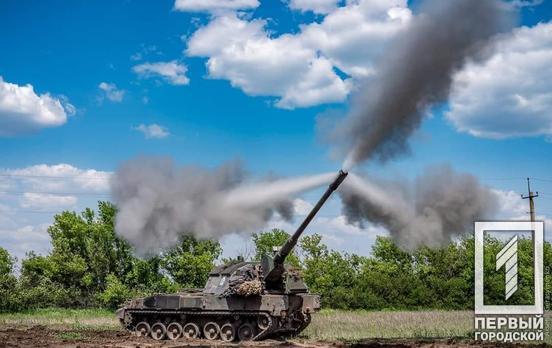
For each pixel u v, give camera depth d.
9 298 61.81
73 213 67.19
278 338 33.91
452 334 34.47
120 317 35.75
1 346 28.53
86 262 66.75
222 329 33.53
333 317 50.91
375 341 30.47
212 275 35.16
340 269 72.19
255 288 32.25
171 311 34.34
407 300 68.31
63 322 47.25
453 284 68.25
